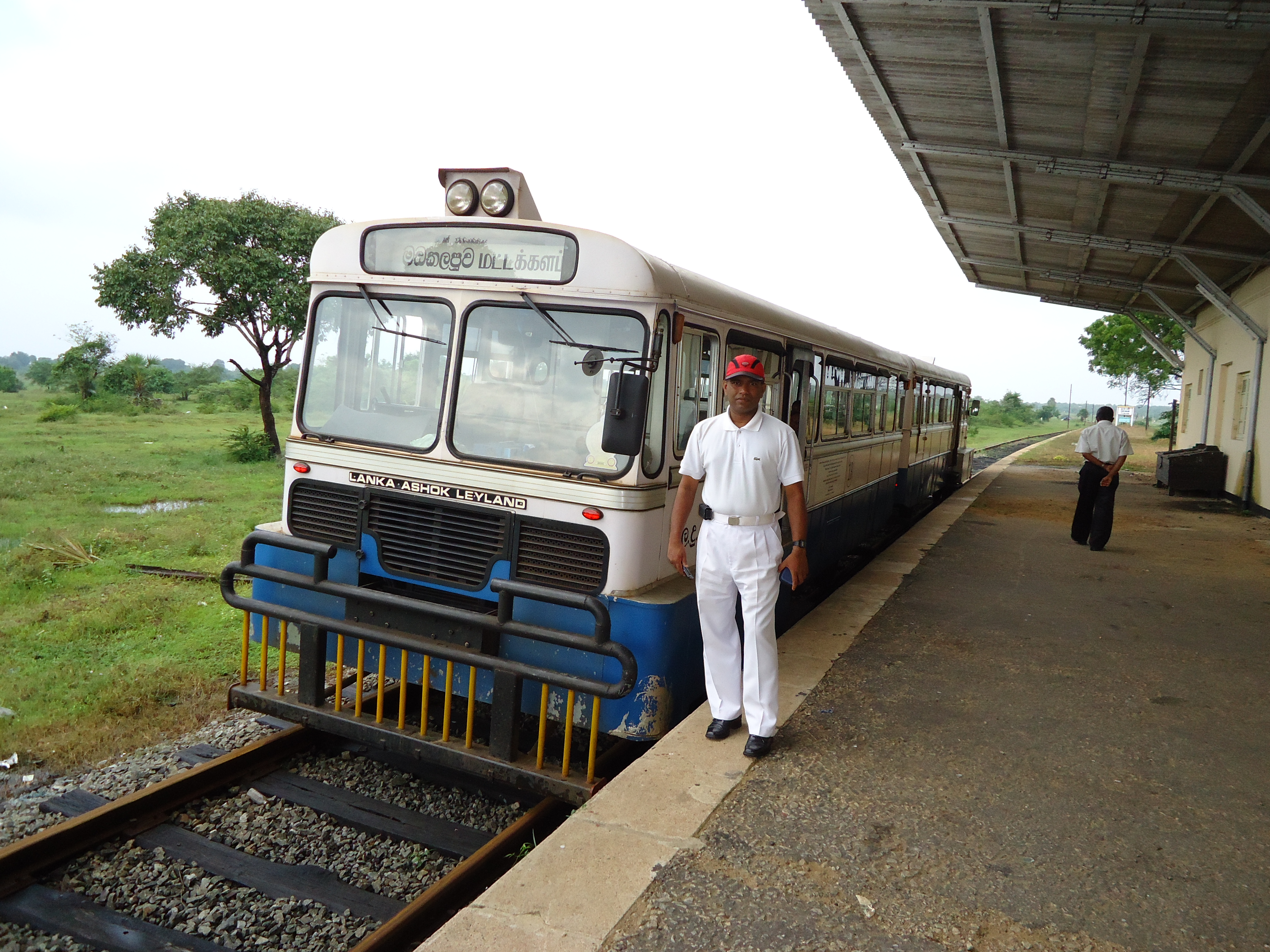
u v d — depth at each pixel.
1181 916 3.30
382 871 4.41
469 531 5.04
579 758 5.34
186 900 4.07
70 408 35.81
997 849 3.74
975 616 7.76
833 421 8.56
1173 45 7.95
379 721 5.11
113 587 9.43
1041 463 29.77
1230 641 7.20
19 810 4.75
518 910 3.15
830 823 3.89
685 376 5.25
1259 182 10.55
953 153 11.85
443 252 5.14
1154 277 19.11
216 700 6.47
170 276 20.45
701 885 3.36
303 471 5.57
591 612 4.43
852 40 9.09
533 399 4.95
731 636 4.67
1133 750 4.89
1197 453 18.92
